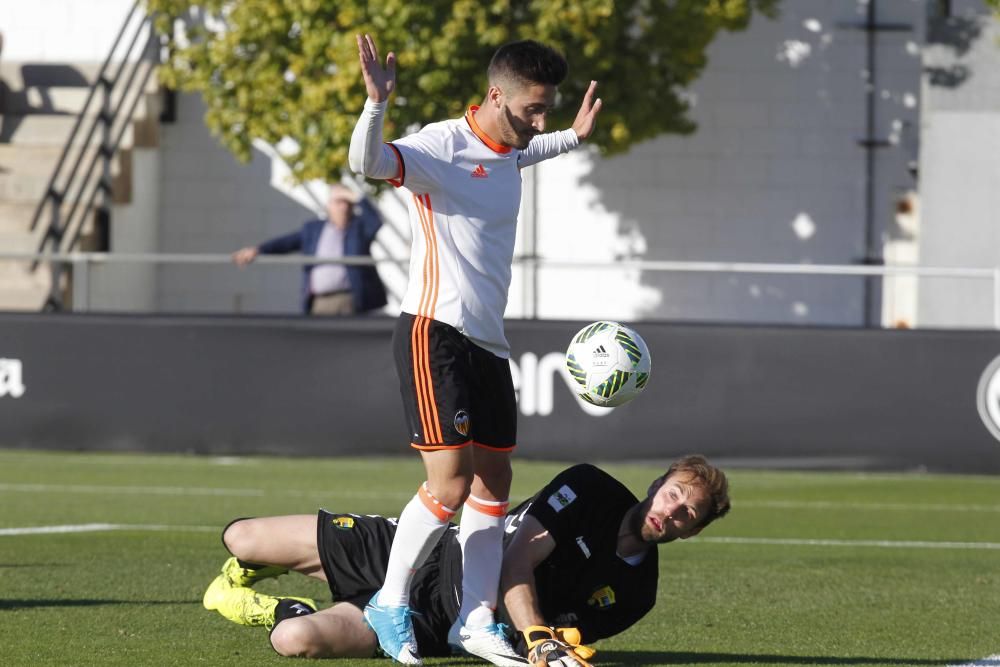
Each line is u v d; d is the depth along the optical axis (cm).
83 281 4925
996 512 3694
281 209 7006
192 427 4706
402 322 1742
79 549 2805
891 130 6931
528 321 4603
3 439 4769
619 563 1756
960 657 1908
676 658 1873
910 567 2773
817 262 6969
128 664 1741
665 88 6169
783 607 2305
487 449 1761
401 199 6806
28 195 6412
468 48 5553
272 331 4678
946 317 6794
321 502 3609
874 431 4494
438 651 1814
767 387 4525
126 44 7131
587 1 5522
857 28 6906
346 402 4653
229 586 1916
